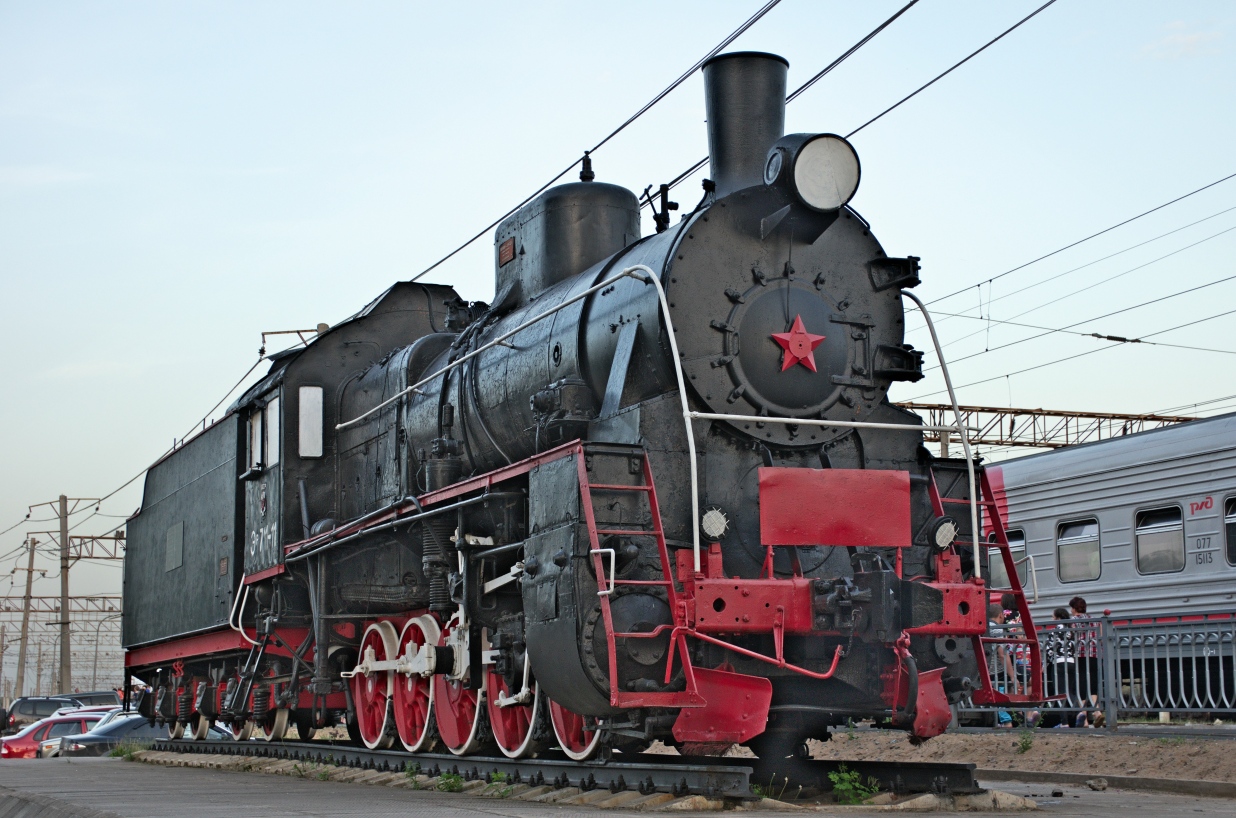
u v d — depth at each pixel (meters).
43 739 25.75
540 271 11.48
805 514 8.12
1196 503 16.50
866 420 9.22
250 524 15.53
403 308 15.72
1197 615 15.23
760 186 9.15
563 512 8.24
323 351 15.06
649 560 8.18
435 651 10.86
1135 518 17.55
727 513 8.49
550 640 8.26
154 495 21.05
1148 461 17.38
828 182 9.01
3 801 9.39
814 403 8.98
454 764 10.70
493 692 10.31
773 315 8.95
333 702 14.51
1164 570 16.95
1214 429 16.41
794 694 8.43
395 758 11.89
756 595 7.80
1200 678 15.20
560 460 8.42
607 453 8.18
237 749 16.50
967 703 8.58
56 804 8.35
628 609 7.96
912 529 9.00
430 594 11.07
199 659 18.31
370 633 13.05
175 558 19.00
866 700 8.23
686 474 8.43
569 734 9.38
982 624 8.27
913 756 13.48
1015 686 9.21
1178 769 10.46
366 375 14.73
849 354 9.24
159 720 20.69
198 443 18.33
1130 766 10.96
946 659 8.38
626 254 9.88
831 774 8.58
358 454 14.41
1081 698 14.84
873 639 7.86
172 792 9.86
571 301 9.52
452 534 11.02
